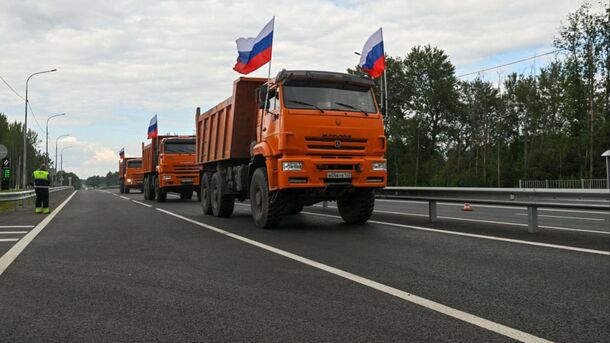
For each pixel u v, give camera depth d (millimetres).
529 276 5566
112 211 17000
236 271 5969
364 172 9961
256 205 10867
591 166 45094
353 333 3713
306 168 9578
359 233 9422
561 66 49844
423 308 4348
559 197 8625
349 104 10242
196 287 5180
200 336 3678
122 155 47688
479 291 4930
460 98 64938
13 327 3918
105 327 3902
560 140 50219
